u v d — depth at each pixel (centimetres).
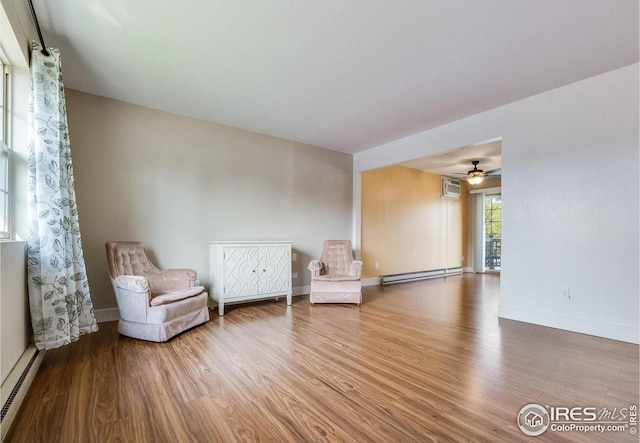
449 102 342
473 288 549
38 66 208
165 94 323
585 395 179
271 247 400
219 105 351
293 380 196
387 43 235
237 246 372
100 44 237
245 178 430
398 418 156
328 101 340
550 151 317
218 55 252
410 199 656
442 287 560
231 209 416
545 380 197
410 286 572
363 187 572
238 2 192
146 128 354
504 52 248
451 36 227
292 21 210
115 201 333
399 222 634
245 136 431
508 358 232
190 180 383
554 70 277
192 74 282
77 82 297
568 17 206
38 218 207
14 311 178
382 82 296
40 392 178
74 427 147
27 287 204
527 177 333
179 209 374
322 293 412
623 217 275
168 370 209
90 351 242
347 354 239
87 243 316
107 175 329
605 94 284
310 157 503
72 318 225
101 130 326
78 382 191
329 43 236
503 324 323
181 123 378
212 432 144
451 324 322
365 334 288
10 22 167
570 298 303
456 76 286
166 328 264
